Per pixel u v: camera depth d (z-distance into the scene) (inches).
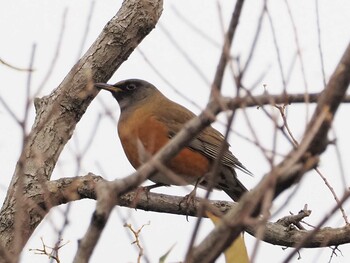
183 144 253.3
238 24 243.4
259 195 218.8
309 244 428.5
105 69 495.5
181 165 521.7
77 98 477.1
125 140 539.2
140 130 533.0
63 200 443.5
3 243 433.1
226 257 289.3
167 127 530.3
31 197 438.0
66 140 471.8
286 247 440.8
